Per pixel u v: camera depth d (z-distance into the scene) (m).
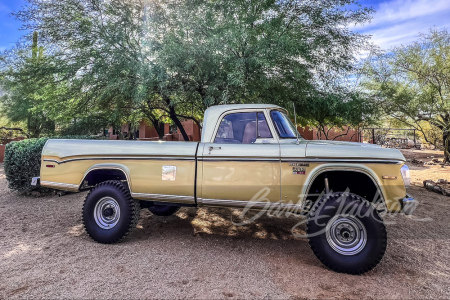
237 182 3.26
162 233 4.09
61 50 6.70
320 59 6.61
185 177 3.42
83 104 7.44
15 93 13.76
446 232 4.21
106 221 3.73
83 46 6.43
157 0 6.09
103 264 3.02
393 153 2.99
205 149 3.39
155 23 6.14
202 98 6.73
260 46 5.36
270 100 6.54
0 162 13.45
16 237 3.88
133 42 6.51
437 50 8.44
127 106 7.84
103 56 6.30
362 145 3.41
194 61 5.61
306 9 6.27
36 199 6.32
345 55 6.88
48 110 8.90
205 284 2.62
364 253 2.79
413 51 8.65
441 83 8.40
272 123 3.42
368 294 2.48
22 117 15.20
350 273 2.84
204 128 3.60
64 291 2.47
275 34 5.44
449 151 10.38
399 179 2.93
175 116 8.20
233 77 5.33
